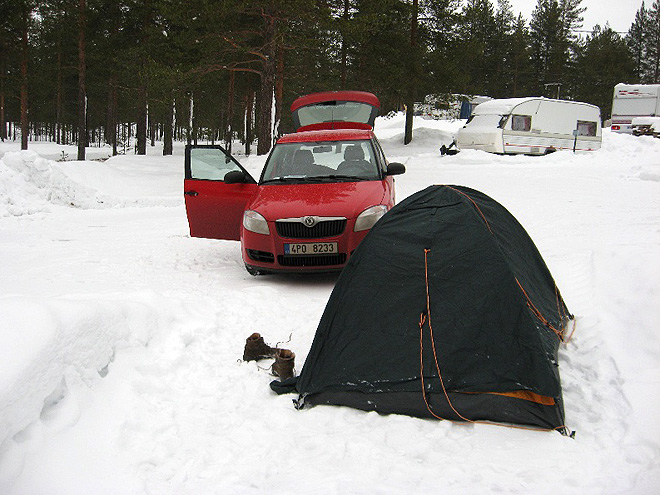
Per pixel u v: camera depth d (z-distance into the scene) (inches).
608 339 152.7
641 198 411.8
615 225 311.7
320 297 213.3
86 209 499.8
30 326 123.3
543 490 98.1
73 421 115.6
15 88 1293.1
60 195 499.5
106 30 1065.5
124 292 184.7
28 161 499.8
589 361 146.0
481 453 111.7
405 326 134.7
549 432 119.0
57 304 138.0
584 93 2063.2
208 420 126.5
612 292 179.6
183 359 153.9
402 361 131.2
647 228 297.4
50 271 257.4
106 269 261.9
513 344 126.8
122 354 144.1
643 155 722.8
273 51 689.6
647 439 110.4
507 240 152.9
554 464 106.5
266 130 704.4
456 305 134.0
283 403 134.2
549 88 2100.1
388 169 268.1
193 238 351.3
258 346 156.3
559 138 802.8
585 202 402.0
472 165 708.0
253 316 189.8
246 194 259.0
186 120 1656.0
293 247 224.1
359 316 138.9
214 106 1612.9
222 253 303.7
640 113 1092.5
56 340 124.5
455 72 955.3
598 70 2075.5
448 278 137.8
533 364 123.1
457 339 130.3
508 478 102.0
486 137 775.1
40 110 1839.3
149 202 549.3
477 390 124.6
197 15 672.4
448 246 142.5
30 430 108.3
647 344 144.7
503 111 775.1
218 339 170.4
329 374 134.6
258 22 839.1
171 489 101.7
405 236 147.0
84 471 105.0
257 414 129.3
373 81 983.0
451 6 970.1
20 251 309.4
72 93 1753.2
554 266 226.7
